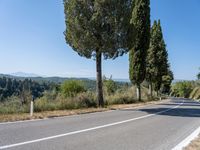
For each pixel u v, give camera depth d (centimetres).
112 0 2539
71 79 3459
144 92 6191
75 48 2709
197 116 2155
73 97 2662
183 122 1750
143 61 4416
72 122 1523
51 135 1116
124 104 3388
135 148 963
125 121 1666
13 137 1047
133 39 2703
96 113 2100
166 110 2617
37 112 1961
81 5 2561
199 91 10944
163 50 6588
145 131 1336
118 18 2577
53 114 1856
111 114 2052
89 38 2567
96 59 2741
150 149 964
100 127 1387
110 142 1040
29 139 1023
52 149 891
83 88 3453
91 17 2558
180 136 1245
